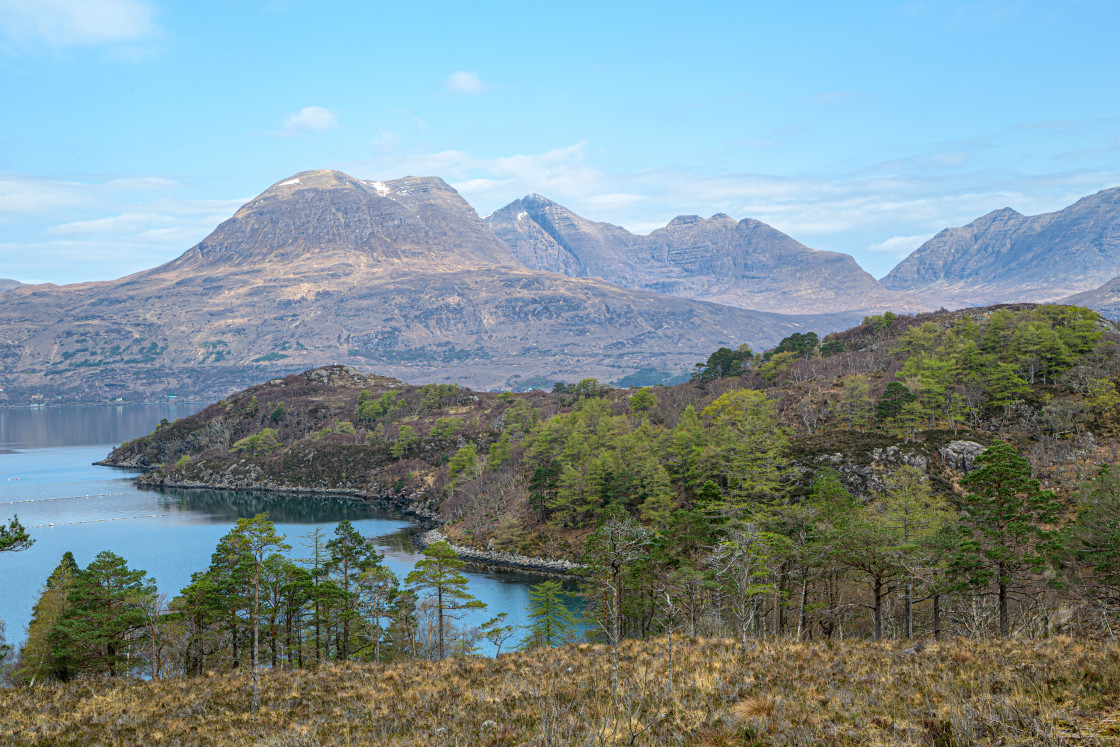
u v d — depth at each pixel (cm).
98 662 5678
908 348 17075
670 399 19325
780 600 5678
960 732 1484
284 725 2556
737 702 2014
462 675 3189
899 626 5831
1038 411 12338
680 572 5509
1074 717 1464
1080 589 4988
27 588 11594
